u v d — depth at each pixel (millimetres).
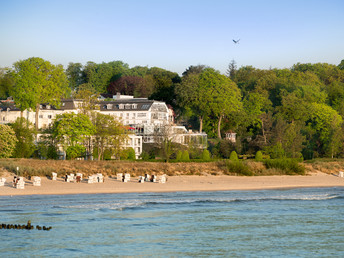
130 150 111250
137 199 60438
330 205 61188
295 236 45438
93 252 38938
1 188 62094
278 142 121188
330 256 39812
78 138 105000
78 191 63844
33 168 75375
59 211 51625
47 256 37469
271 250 41031
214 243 42469
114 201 58219
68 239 42000
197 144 123625
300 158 115375
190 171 89188
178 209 55719
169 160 102750
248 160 105938
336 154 130375
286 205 60562
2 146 95688
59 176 75500
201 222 49688
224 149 127000
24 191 61281
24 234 42969
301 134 130500
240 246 41812
